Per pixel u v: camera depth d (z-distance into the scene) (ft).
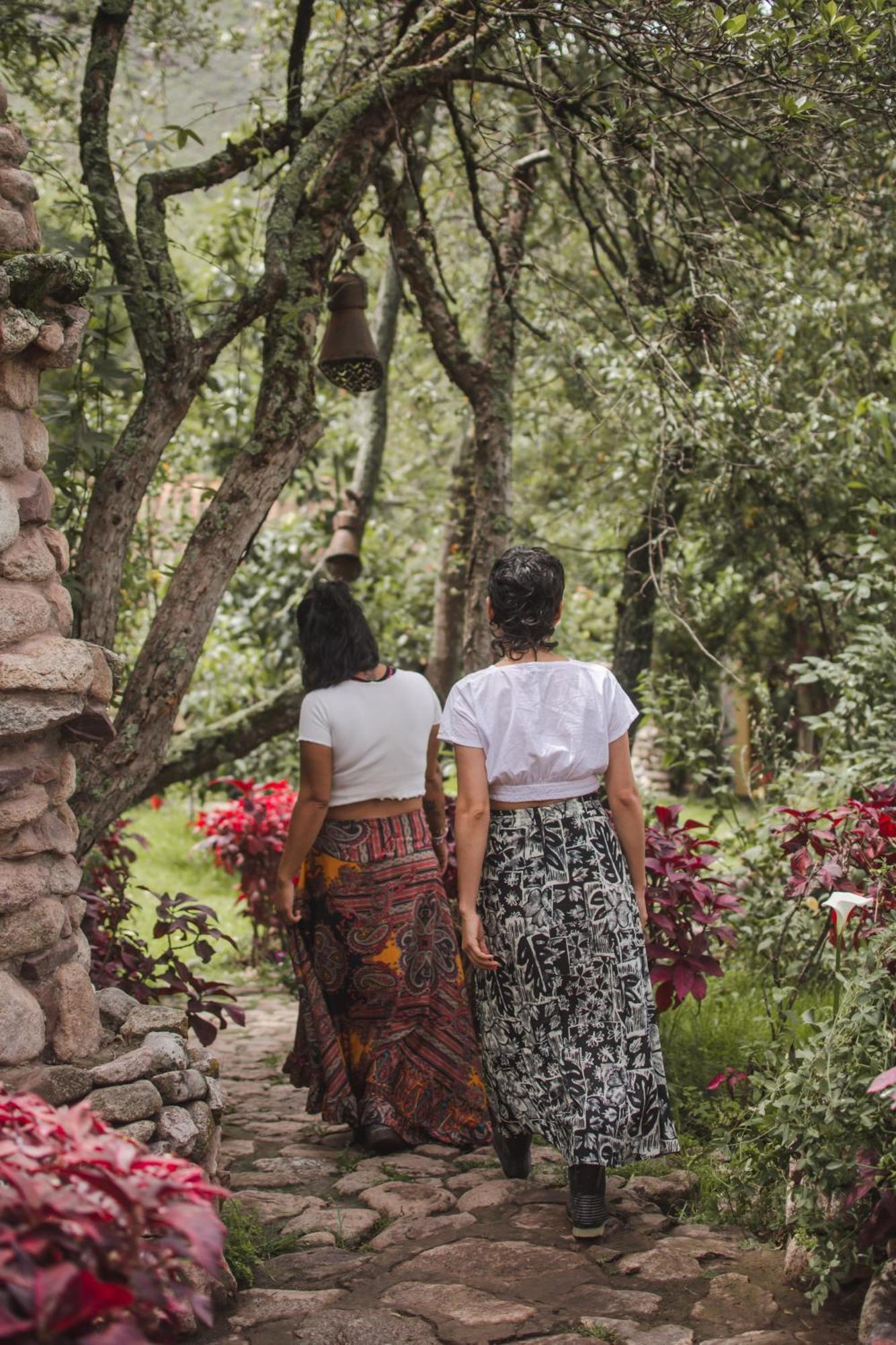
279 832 23.35
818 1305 8.30
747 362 18.74
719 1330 8.27
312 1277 9.21
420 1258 9.49
